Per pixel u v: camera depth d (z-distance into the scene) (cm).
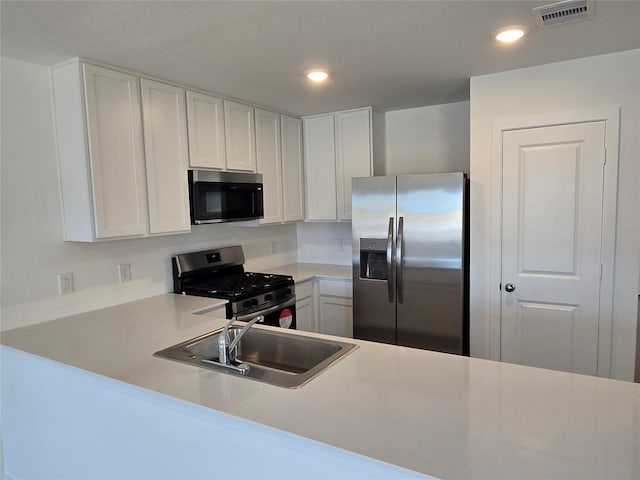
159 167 259
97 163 227
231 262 348
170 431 146
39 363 190
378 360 161
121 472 165
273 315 315
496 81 269
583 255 255
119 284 270
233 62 233
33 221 227
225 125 306
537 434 107
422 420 116
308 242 442
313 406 125
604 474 91
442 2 169
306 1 165
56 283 237
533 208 266
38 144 228
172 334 203
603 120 244
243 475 129
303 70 250
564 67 250
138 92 247
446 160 360
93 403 171
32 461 204
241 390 138
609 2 172
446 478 91
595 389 133
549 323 267
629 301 245
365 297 321
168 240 303
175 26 185
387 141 386
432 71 260
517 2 171
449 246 286
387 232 307
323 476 113
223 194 302
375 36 203
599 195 248
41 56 216
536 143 262
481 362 158
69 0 158
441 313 292
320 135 381
